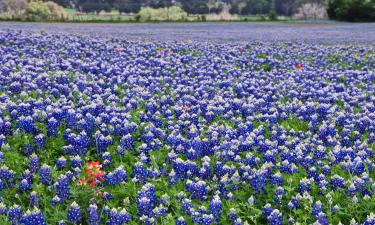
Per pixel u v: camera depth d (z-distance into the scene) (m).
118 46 23.38
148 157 8.85
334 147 9.47
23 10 55.44
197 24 53.38
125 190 7.45
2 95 11.49
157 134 10.01
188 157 8.73
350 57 22.84
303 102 14.05
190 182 7.49
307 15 78.06
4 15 53.81
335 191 7.86
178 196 7.25
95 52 20.56
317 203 7.02
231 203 7.24
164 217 6.84
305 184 7.71
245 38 33.34
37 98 12.38
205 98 13.38
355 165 8.47
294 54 23.69
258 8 80.44
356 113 12.88
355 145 10.05
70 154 8.81
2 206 6.48
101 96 12.89
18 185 7.34
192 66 18.14
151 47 23.69
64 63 16.47
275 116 11.35
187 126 10.70
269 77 16.95
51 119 9.43
